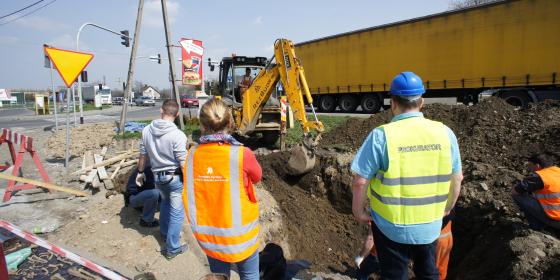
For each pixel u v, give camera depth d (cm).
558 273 338
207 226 262
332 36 2030
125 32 1816
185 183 269
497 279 389
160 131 381
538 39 1330
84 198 620
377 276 493
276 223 601
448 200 257
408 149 227
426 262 251
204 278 224
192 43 1286
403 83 232
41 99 3159
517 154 682
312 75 2186
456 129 882
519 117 830
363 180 236
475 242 510
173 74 1245
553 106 860
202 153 259
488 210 520
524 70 1375
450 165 232
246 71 1083
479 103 926
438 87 1631
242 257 263
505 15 1397
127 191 493
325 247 606
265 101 924
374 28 1827
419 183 229
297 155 724
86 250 439
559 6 1270
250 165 258
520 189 457
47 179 656
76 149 984
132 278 385
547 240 403
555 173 441
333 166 728
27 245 455
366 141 238
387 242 250
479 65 1491
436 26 1599
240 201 256
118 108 4400
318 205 703
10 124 2084
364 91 1920
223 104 264
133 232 473
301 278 444
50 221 526
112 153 919
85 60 759
